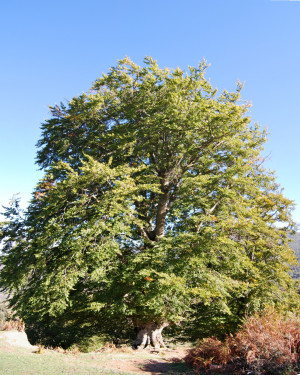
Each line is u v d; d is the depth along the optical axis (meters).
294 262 19.45
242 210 16.20
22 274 14.58
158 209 18.47
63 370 8.23
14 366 7.99
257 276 16.81
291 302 18.42
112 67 20.62
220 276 14.65
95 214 14.93
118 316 16.75
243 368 8.00
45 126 20.00
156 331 16.91
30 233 16.27
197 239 14.09
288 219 21.39
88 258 13.69
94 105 18.64
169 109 17.19
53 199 15.41
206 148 18.55
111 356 12.29
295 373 7.09
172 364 10.98
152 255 14.05
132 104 19.52
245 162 19.58
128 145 17.67
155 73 19.48
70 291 16.19
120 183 13.92
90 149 19.42
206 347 9.72
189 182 16.52
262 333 8.45
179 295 13.38
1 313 19.27
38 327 19.62
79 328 20.20
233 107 16.20
